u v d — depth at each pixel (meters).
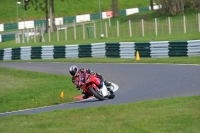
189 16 198.38
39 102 61.31
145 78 76.50
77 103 57.53
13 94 67.31
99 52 125.31
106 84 57.78
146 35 160.38
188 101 46.69
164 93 58.31
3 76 96.56
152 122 37.78
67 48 132.50
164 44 110.31
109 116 41.91
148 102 48.00
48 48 137.25
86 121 40.22
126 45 118.19
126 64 102.12
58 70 101.75
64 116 43.66
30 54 142.50
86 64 109.88
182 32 155.88
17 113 53.75
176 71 81.06
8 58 150.00
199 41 104.38
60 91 67.62
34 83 80.12
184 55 106.69
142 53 114.88
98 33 190.50
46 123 40.22
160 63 98.12
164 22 192.88
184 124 36.59
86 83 56.78
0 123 42.53
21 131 37.66
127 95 59.91
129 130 35.50
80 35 195.25
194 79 69.06
